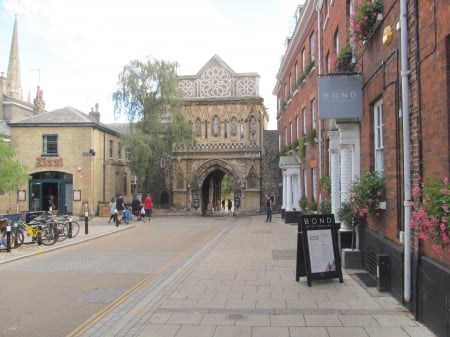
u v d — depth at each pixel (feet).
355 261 33.91
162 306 24.40
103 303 26.20
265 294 26.58
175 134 120.67
